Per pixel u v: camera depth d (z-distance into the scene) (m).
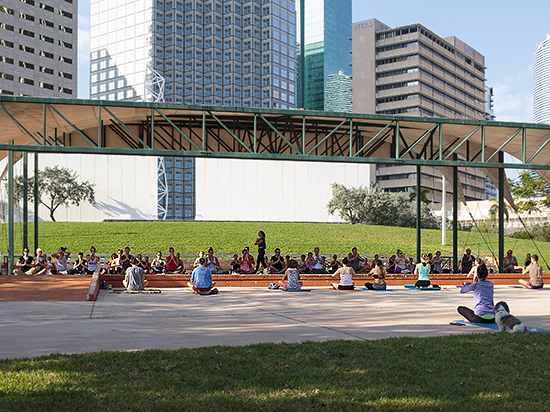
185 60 170.00
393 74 138.00
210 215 71.06
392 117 22.02
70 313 11.28
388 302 14.41
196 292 16.55
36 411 4.35
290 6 185.00
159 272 22.06
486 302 10.04
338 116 21.53
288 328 9.34
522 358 6.68
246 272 21.89
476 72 155.00
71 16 137.75
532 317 11.18
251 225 56.16
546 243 57.03
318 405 4.64
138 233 49.12
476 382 5.53
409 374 5.77
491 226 74.06
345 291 18.34
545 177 28.91
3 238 34.03
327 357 6.52
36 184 24.09
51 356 6.36
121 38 172.38
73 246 42.72
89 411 4.37
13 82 124.44
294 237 50.78
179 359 6.26
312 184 73.25
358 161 21.73
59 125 23.58
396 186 131.50
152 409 4.45
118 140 27.31
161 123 25.81
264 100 174.00
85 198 69.56
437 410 4.56
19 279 17.38
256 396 4.88
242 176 72.06
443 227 50.00
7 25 123.56
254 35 174.88
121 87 171.00
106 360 6.12
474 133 25.25
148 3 167.88
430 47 138.12
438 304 13.95
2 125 22.25
